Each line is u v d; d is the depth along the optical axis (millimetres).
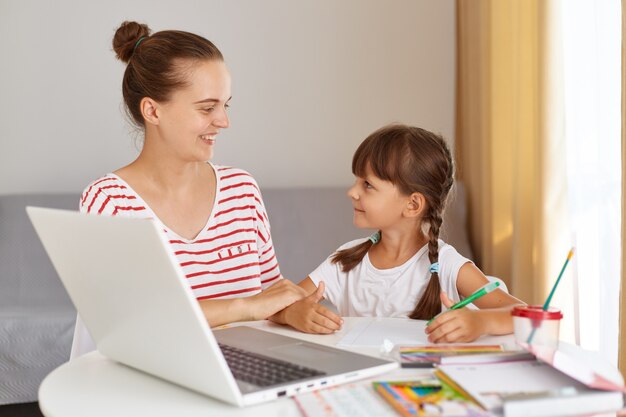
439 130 3473
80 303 1081
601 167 2266
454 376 915
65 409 921
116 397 960
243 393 891
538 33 2463
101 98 3260
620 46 2189
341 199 3219
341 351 1093
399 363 1039
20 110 3211
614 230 2234
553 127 2455
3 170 3211
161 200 1513
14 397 2516
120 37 1512
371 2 3412
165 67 1416
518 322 1058
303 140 3412
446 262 1547
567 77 2445
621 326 2045
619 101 2201
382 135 1560
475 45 3096
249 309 1329
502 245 2910
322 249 3117
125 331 1005
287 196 3182
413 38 3443
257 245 1640
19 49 3193
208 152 1485
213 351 853
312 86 3402
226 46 3332
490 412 810
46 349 2529
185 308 839
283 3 3361
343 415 840
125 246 869
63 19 3211
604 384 820
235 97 3354
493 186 2910
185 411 897
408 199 1546
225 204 1579
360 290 1643
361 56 3422
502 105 2869
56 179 3252
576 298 2406
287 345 1135
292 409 884
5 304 2766
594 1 2256
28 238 2947
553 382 890
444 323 1172
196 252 1526
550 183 2467
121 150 3287
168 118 1440
